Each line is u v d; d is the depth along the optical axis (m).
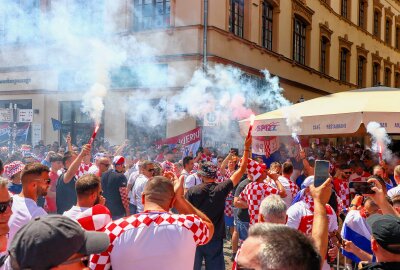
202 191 4.88
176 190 3.13
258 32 17.59
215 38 14.84
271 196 3.72
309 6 22.27
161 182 2.86
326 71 24.56
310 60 22.34
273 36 19.05
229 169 8.08
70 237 1.64
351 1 27.55
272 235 1.52
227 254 7.53
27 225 1.65
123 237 2.56
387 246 2.36
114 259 2.54
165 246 2.57
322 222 2.31
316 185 2.46
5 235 2.61
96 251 1.75
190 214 2.87
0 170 4.40
